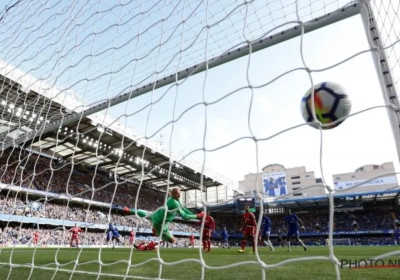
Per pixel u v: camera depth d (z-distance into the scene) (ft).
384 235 113.80
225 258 22.70
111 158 90.22
